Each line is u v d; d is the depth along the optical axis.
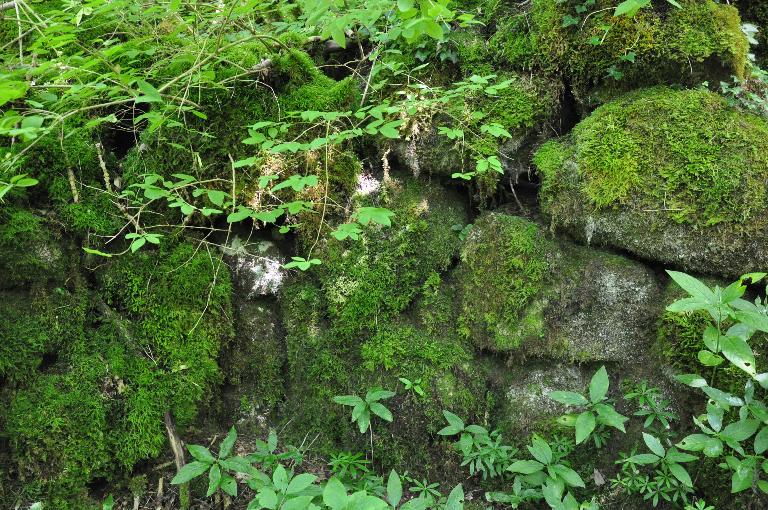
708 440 2.16
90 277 2.79
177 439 2.72
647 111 2.61
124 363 2.69
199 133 2.79
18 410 2.48
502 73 2.94
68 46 2.89
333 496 1.77
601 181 2.61
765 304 2.27
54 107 2.50
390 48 3.10
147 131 2.81
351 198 2.96
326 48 3.27
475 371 2.81
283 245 3.04
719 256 2.48
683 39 2.62
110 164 2.89
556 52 2.81
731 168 2.44
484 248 2.84
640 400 2.50
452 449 2.70
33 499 2.42
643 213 2.56
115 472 2.61
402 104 2.78
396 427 2.74
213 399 2.91
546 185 2.75
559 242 2.79
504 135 2.60
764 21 2.91
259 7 2.77
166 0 2.76
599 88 2.83
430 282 2.91
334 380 2.88
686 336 2.49
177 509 2.60
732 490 2.12
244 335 2.98
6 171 2.28
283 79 2.98
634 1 2.01
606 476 2.56
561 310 2.70
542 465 2.36
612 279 2.65
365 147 3.03
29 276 2.61
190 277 2.83
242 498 2.64
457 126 2.88
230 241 2.98
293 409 2.95
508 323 2.75
